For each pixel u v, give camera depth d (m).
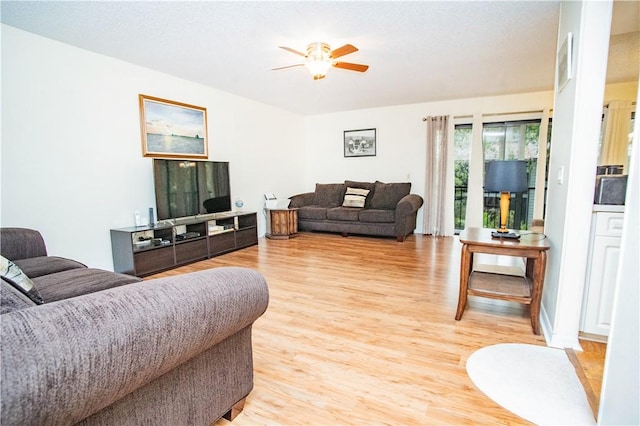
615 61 2.96
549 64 3.63
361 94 4.95
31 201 2.75
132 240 3.15
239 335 1.30
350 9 2.41
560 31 2.26
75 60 3.00
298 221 5.87
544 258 1.99
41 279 1.85
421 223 5.80
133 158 3.52
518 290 2.09
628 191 1.06
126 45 2.99
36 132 2.76
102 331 0.74
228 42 2.96
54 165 2.89
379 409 1.39
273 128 5.77
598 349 1.80
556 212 2.06
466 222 5.33
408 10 2.43
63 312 0.72
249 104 5.18
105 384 0.75
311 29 2.72
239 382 1.32
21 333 0.65
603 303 1.81
